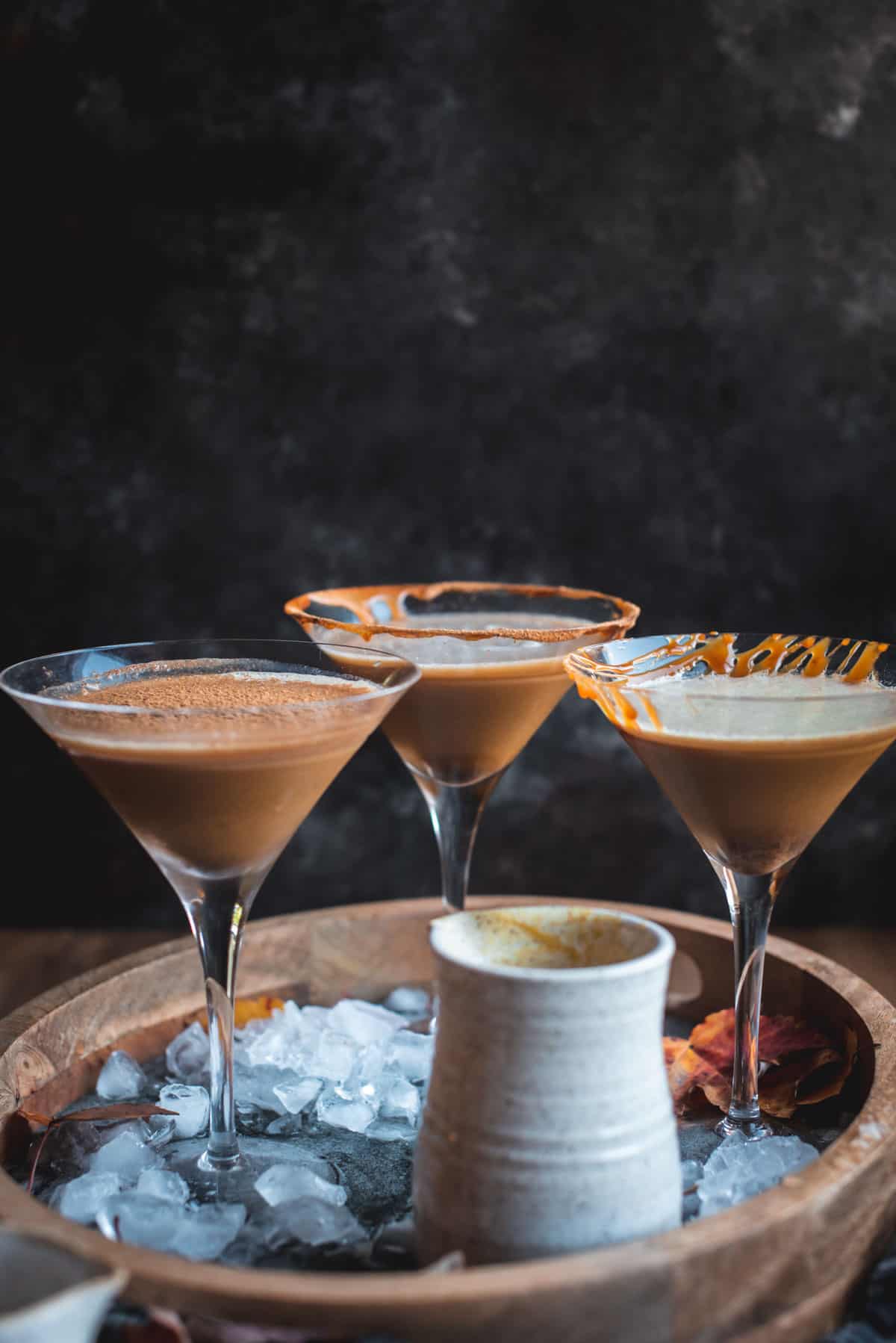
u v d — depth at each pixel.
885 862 1.21
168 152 1.12
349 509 1.17
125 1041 0.67
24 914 1.25
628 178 1.11
